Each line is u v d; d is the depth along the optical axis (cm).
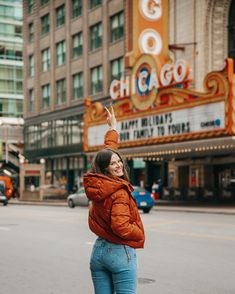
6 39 8700
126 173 475
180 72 3056
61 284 885
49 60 5966
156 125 3234
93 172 463
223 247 1301
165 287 838
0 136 7125
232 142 2720
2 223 2125
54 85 5816
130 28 4266
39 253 1248
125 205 443
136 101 3431
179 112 3042
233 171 3856
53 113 5794
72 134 5434
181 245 1343
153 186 4400
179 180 4362
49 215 2636
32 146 6241
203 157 4103
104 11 5016
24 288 858
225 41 3859
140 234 449
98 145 3797
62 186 5175
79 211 3048
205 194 4000
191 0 3975
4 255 1222
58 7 5828
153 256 1157
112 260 448
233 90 2702
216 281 880
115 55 4850
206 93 2852
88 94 5222
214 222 2075
